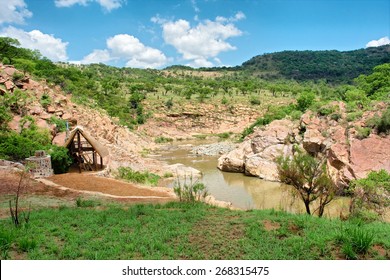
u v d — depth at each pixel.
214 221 13.96
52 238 12.15
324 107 40.75
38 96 48.31
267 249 10.93
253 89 157.88
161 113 122.06
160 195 24.41
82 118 53.56
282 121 45.47
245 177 43.09
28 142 30.92
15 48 79.06
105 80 142.38
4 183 22.64
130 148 67.69
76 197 21.23
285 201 27.59
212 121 122.12
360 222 14.41
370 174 24.06
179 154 70.62
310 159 18.86
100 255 10.48
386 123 32.97
